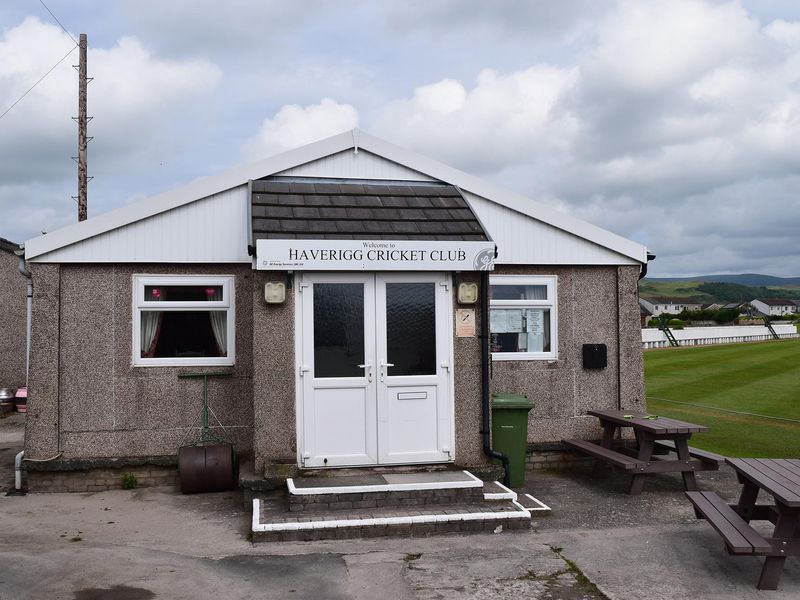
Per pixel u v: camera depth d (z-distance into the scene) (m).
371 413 8.57
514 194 10.60
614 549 6.95
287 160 10.00
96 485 9.41
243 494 8.82
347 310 8.61
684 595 5.82
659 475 10.30
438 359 8.79
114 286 9.59
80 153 23.56
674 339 42.03
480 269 8.71
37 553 6.79
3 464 11.52
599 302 10.98
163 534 7.44
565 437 10.80
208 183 9.75
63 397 9.44
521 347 10.77
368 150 10.24
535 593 5.86
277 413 8.41
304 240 8.34
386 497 7.81
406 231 8.89
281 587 5.95
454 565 6.48
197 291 9.87
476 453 8.84
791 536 5.85
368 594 5.82
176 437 9.66
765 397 18.56
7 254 21.59
